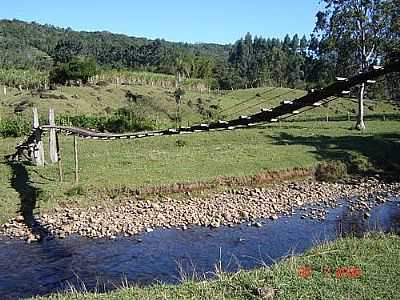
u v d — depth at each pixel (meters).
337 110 60.84
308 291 8.95
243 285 9.34
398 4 42.12
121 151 30.14
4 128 39.78
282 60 96.19
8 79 68.38
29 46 141.25
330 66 46.22
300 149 31.17
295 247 16.39
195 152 29.44
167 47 140.00
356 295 8.81
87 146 31.89
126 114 48.53
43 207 19.47
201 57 109.50
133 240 16.88
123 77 76.00
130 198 21.22
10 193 21.09
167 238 17.17
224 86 85.62
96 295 9.42
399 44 41.25
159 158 27.36
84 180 22.28
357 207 22.59
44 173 24.16
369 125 44.38
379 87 46.66
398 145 33.97
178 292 9.20
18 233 17.28
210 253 15.70
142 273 13.91
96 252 15.61
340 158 29.89
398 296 8.79
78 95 59.12
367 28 42.38
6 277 13.51
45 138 33.25
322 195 24.56
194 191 22.83
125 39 171.88
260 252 15.84
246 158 28.08
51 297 9.67
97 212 19.53
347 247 11.64
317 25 45.72
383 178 28.70
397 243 12.03
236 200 22.28
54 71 69.81
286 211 21.48
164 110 57.28
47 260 14.86
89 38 165.12
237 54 136.50
